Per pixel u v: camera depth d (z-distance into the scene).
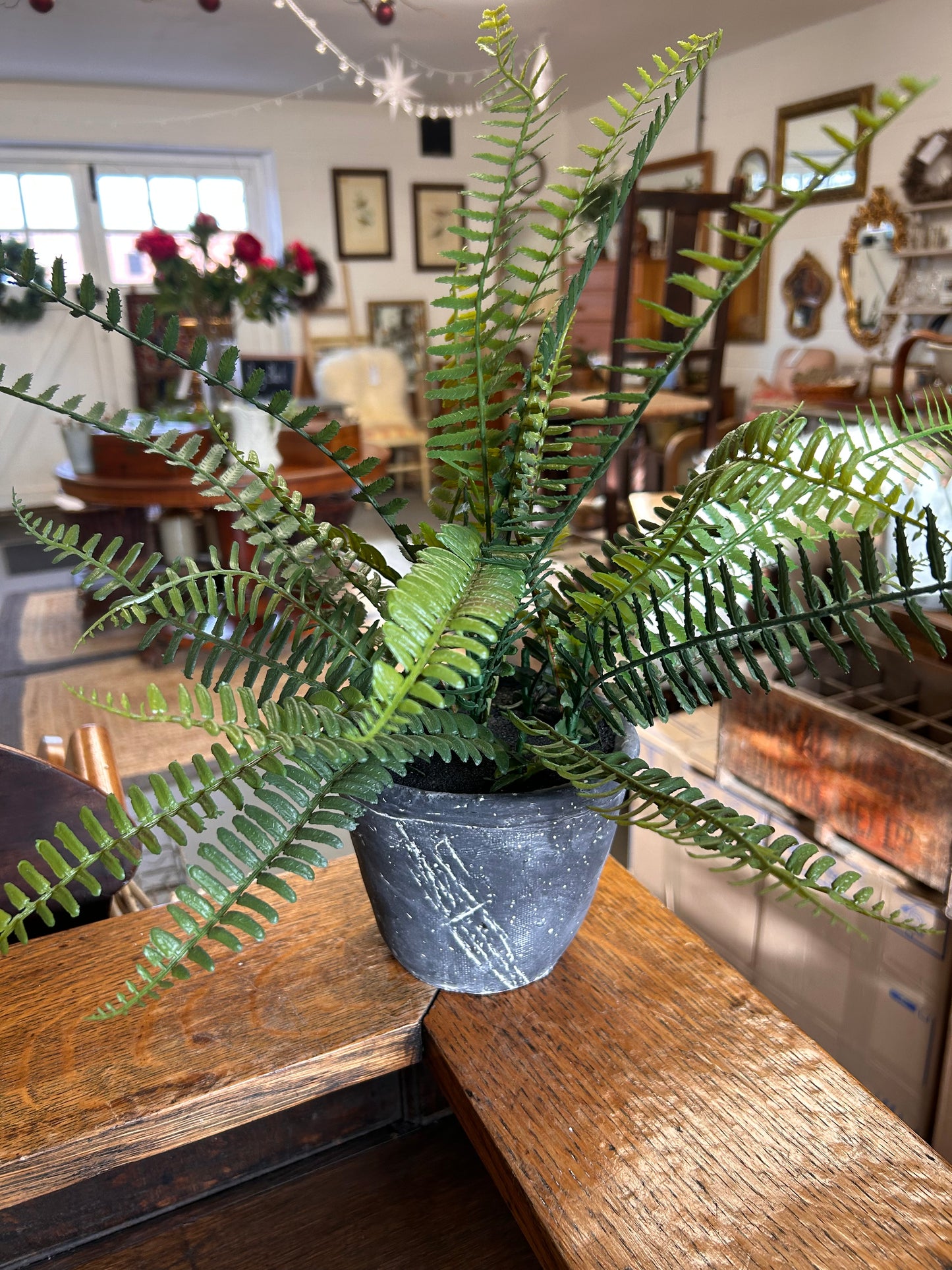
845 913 1.27
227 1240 0.72
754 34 5.24
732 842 0.47
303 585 0.63
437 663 0.40
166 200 6.71
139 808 0.44
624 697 0.58
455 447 0.57
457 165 7.29
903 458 0.52
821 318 5.31
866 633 1.51
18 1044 0.66
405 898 0.64
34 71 5.68
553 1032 0.66
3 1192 0.57
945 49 4.39
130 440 0.58
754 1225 0.52
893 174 4.73
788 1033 0.66
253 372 0.56
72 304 0.50
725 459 0.48
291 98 6.63
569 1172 0.55
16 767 0.83
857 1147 0.57
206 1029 0.67
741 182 3.54
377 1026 0.67
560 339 0.51
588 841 0.62
